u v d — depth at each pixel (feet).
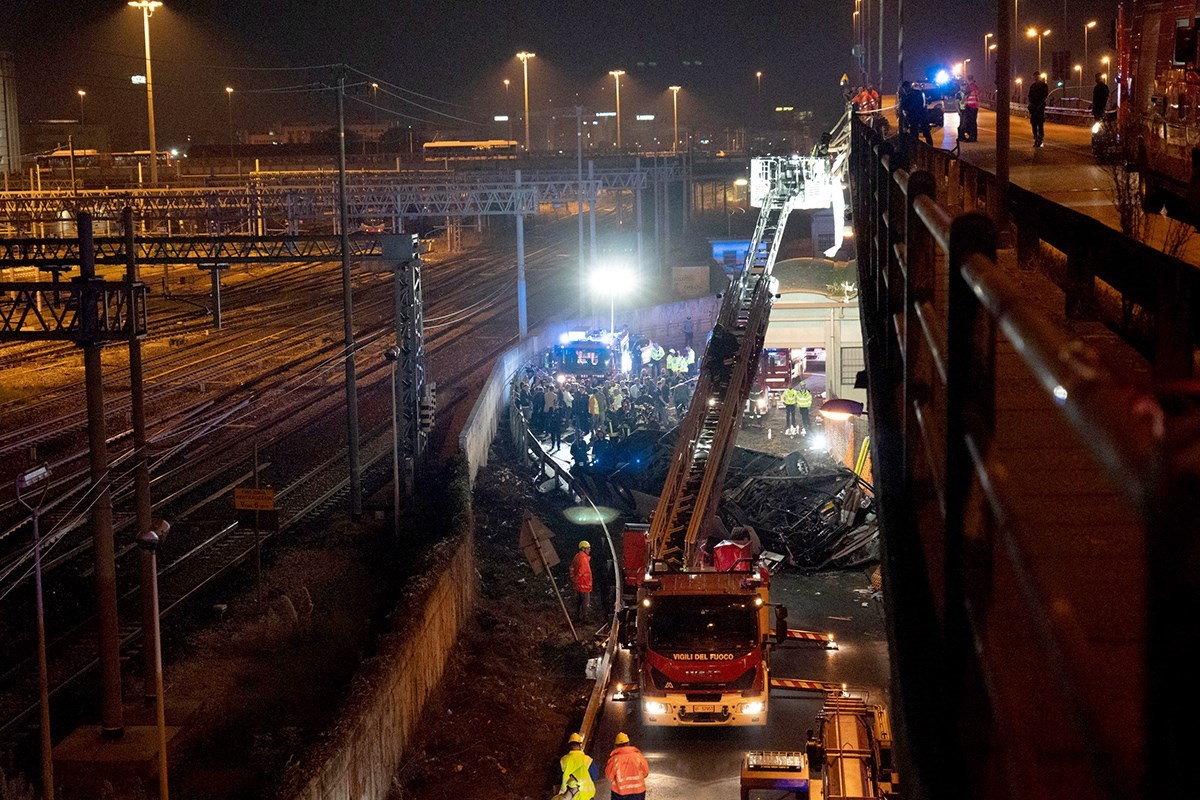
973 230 7.93
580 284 215.51
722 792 61.31
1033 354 4.80
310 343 197.36
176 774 61.26
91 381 61.41
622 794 57.06
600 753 67.31
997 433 15.07
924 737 9.94
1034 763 6.18
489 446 140.67
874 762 45.96
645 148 557.33
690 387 161.79
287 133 635.66
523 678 80.33
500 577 101.50
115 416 138.92
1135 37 61.05
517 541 111.24
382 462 125.39
